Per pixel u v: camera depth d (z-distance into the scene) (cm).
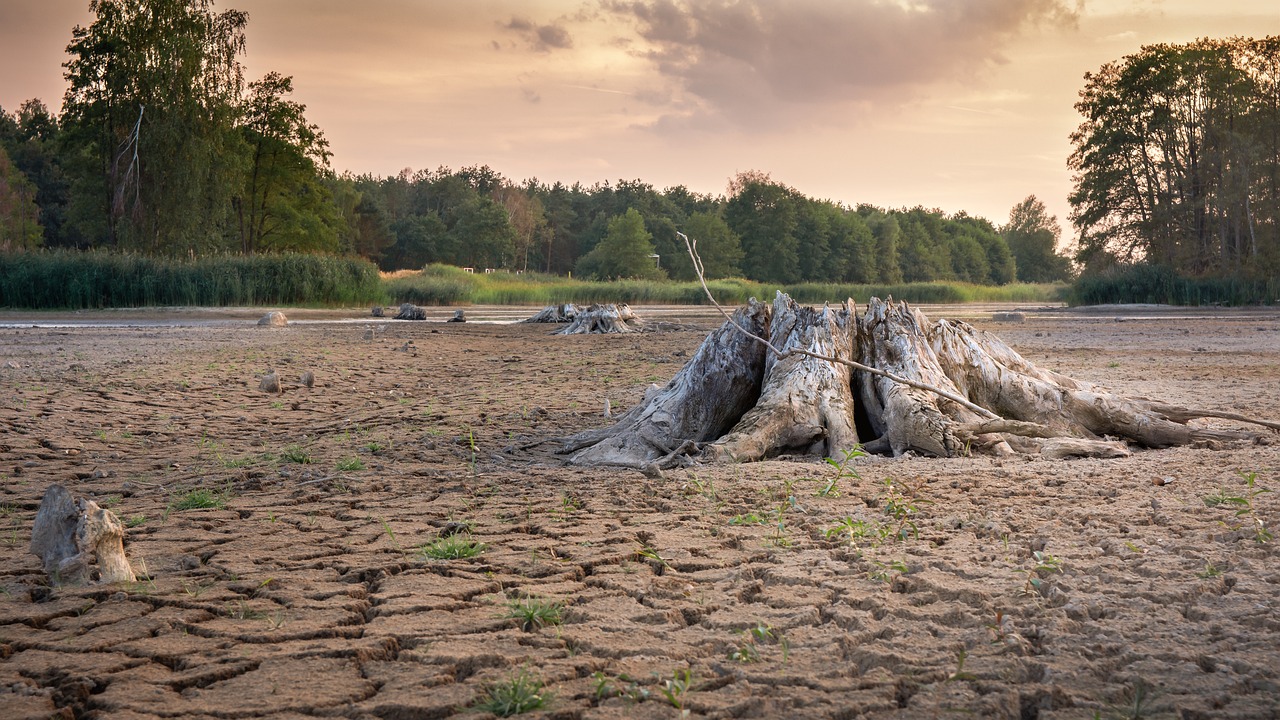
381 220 12194
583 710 240
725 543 418
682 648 285
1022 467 605
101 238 5631
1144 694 244
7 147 9075
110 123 4947
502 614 322
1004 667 265
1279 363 1461
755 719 235
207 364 1436
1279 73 5512
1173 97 5672
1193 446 699
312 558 407
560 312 2989
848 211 15875
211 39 4884
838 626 307
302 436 808
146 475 624
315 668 273
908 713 236
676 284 7000
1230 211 5362
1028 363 808
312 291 4056
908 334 770
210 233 4972
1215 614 304
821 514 473
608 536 432
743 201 13250
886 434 711
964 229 17462
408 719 240
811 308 785
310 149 6262
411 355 1683
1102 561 365
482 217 12431
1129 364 1450
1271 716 230
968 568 362
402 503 526
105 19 4856
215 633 304
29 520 489
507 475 615
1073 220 6234
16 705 246
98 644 294
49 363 1417
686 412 726
